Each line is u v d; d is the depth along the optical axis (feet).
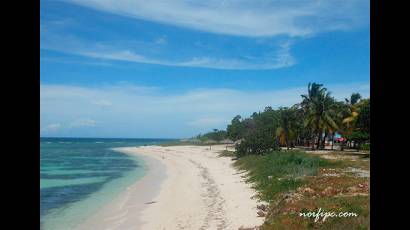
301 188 70.03
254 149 165.27
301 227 44.96
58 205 80.38
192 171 144.05
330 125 210.79
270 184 82.17
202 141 449.89
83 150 371.97
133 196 91.20
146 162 211.00
